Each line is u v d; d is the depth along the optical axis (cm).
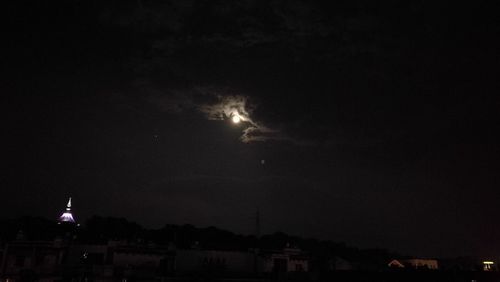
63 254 4722
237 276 4409
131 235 6800
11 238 5116
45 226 6431
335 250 7988
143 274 4397
